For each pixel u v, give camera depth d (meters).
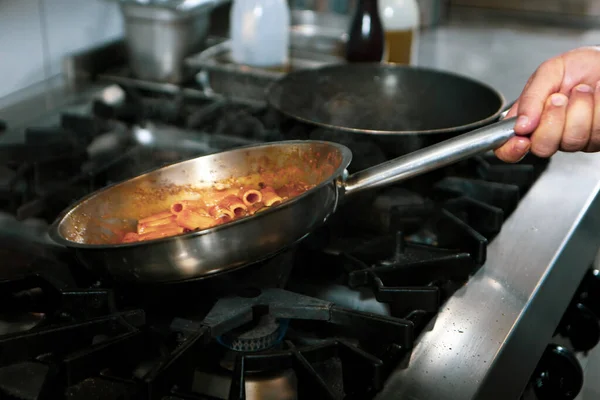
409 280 0.69
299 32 1.38
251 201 0.69
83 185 0.88
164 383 0.52
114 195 0.68
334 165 0.67
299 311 0.61
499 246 0.77
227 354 0.60
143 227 0.67
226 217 0.67
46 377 0.53
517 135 0.67
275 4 1.19
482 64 1.45
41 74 1.23
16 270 0.73
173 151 1.01
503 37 1.64
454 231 0.76
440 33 1.67
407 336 0.57
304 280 0.72
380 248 0.74
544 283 0.71
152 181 0.71
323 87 1.04
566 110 0.67
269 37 1.20
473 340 0.61
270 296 0.62
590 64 0.77
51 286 0.65
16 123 1.09
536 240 0.79
